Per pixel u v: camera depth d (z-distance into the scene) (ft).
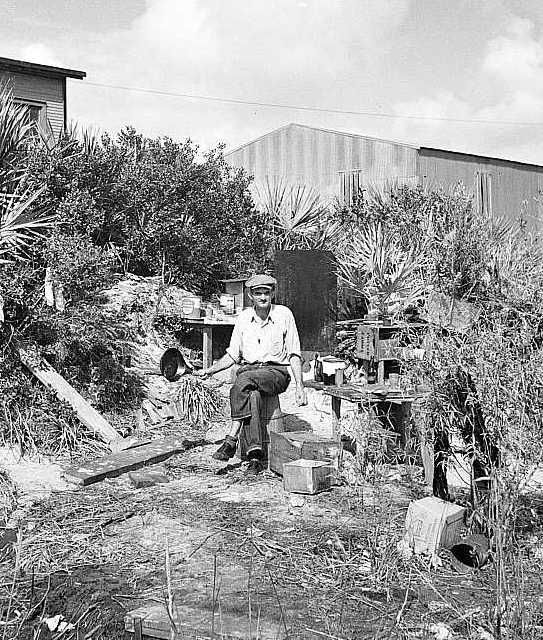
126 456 21.01
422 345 16.84
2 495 18.19
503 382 13.43
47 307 25.59
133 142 41.55
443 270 15.53
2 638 11.60
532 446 13.21
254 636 11.57
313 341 31.14
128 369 27.07
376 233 31.81
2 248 26.07
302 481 18.15
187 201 39.96
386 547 14.43
